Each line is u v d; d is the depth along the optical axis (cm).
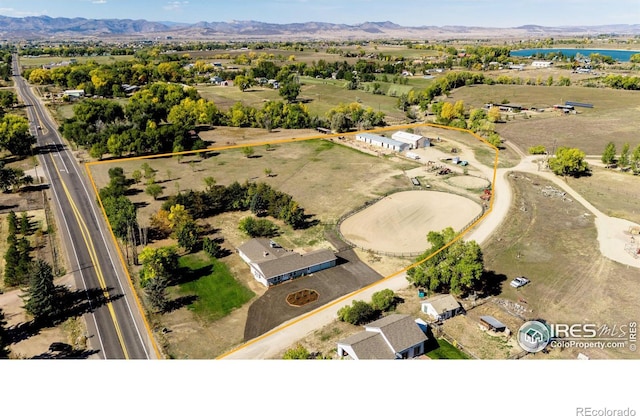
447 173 11488
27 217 8581
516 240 7850
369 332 5128
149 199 9619
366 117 16638
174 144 12925
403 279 6719
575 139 14500
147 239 7844
